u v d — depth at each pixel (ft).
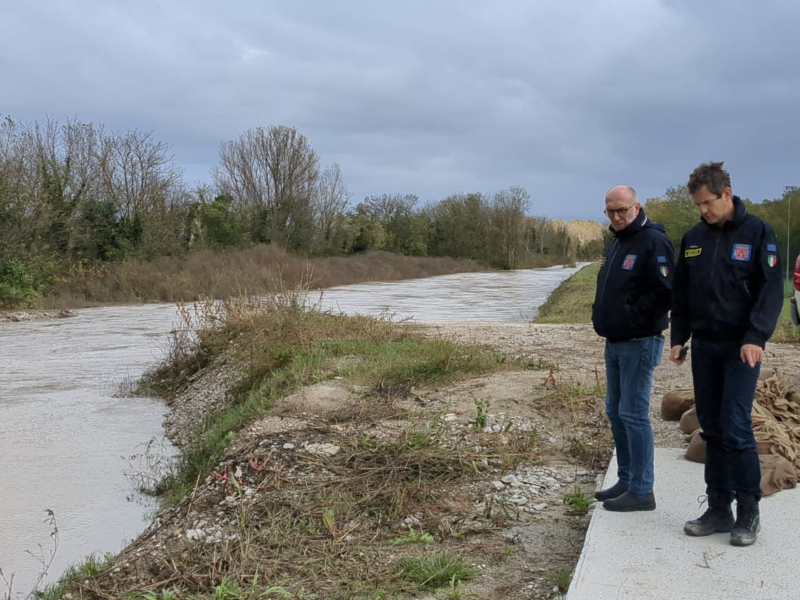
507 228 250.57
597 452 19.66
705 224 12.85
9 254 88.53
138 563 16.21
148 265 107.55
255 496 18.44
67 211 103.55
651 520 13.65
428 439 20.59
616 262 13.84
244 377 35.37
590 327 46.88
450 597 12.74
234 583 13.87
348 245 188.75
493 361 31.09
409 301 99.19
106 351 52.70
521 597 12.62
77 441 29.71
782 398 19.90
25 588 16.63
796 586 11.09
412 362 30.04
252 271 114.32
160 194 125.49
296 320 41.81
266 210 161.58
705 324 12.51
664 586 11.17
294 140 168.25
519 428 21.56
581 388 25.00
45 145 114.11
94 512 21.71
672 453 17.79
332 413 24.09
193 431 31.14
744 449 12.44
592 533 13.10
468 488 17.81
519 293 119.65
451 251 240.94
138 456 27.58
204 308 50.08
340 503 17.21
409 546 15.06
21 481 24.52
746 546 12.43
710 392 12.79
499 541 14.99
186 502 19.62
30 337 60.59
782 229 77.66
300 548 15.30
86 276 99.91
